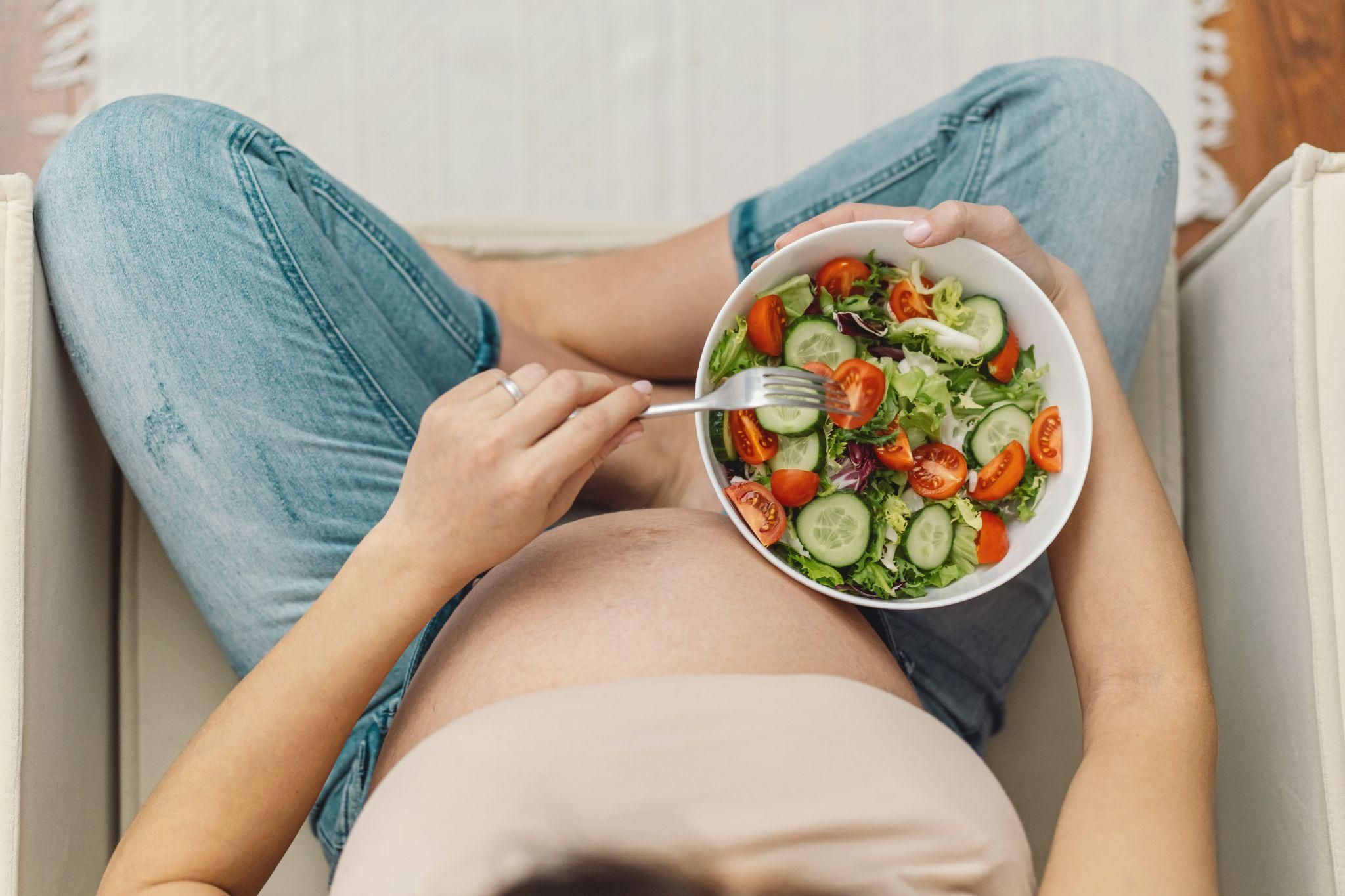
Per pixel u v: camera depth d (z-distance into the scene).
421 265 0.94
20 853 0.78
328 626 0.66
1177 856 0.57
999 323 0.71
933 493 0.71
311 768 0.67
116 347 0.81
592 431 0.62
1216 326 1.08
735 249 1.05
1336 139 1.49
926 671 0.94
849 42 1.53
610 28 1.53
